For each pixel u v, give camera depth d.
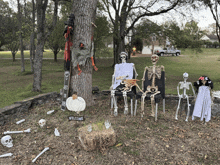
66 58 5.83
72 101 5.49
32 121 5.21
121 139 4.18
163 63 25.06
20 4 13.80
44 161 3.53
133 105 6.42
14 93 10.91
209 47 46.91
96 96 7.31
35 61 10.66
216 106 5.33
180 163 3.35
